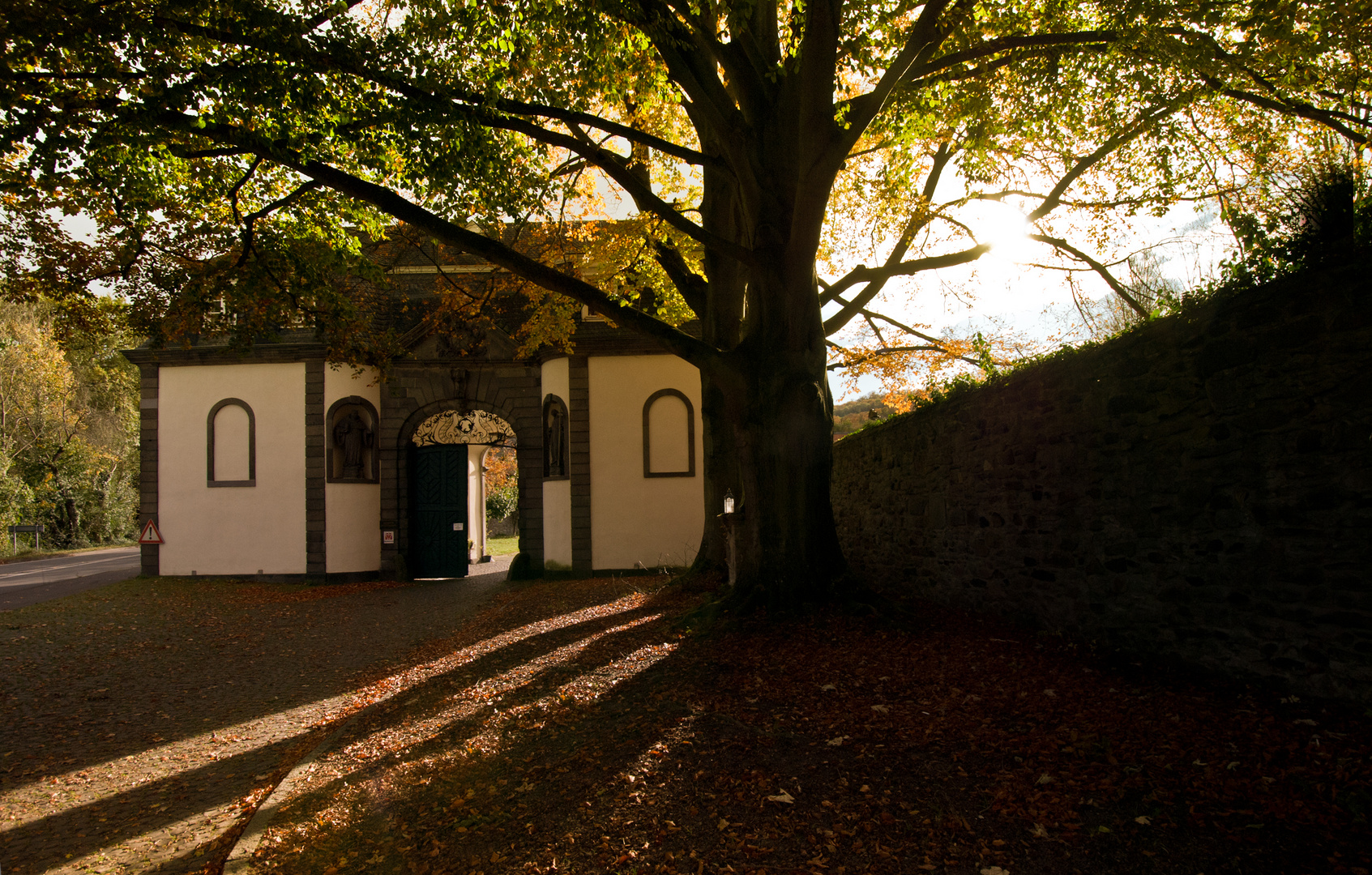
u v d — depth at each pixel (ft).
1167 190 33.88
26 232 35.55
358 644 36.58
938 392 32.76
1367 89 27.07
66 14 21.18
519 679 24.50
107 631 40.63
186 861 14.98
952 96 32.30
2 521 107.55
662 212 27.20
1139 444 19.84
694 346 27.94
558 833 13.50
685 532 60.64
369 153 28.19
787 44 25.88
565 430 62.80
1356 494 14.23
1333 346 14.64
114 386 140.77
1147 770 13.38
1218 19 25.73
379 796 16.62
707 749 16.12
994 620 26.66
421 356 64.90
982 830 12.13
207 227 35.63
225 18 23.77
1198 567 17.89
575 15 22.45
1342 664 14.40
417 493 67.41
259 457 63.57
